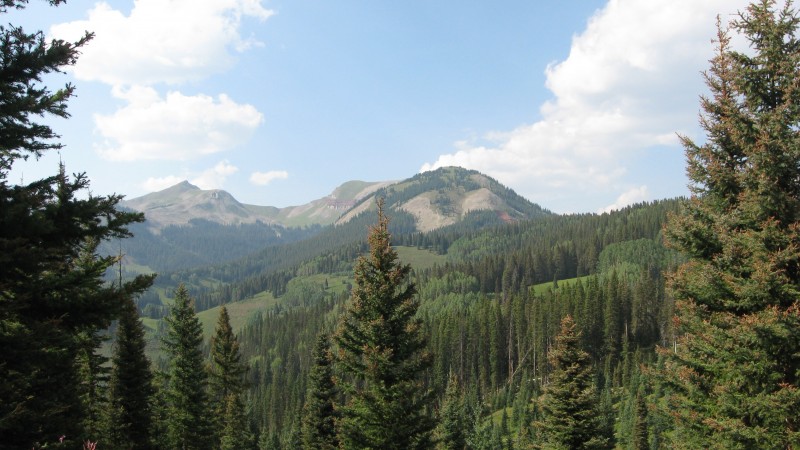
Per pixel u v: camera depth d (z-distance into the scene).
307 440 32.75
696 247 14.70
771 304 12.71
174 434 35.09
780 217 13.09
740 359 13.00
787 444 11.85
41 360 10.33
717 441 13.21
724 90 14.54
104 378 29.31
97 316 10.84
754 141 14.06
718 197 14.74
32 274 10.25
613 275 129.12
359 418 20.75
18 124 10.30
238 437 44.38
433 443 21.03
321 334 33.44
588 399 26.56
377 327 20.94
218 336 45.88
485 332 129.12
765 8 13.84
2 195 9.90
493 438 74.44
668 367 15.36
